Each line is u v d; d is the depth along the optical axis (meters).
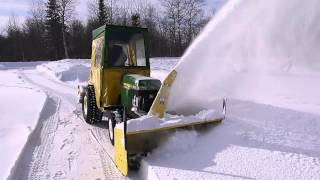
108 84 7.76
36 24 56.12
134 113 6.71
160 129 5.68
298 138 6.03
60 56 51.09
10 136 7.54
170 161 5.50
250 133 6.20
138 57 7.95
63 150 6.90
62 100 12.65
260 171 4.91
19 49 57.09
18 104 11.13
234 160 5.30
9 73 24.33
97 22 49.19
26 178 5.60
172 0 44.50
